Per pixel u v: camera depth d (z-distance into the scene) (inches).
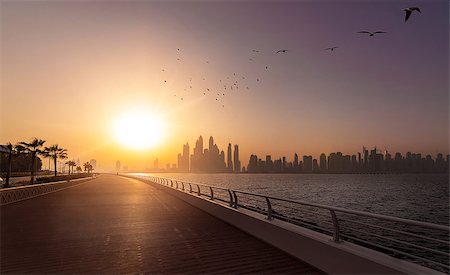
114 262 268.5
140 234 384.8
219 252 297.3
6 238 364.8
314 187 4261.8
